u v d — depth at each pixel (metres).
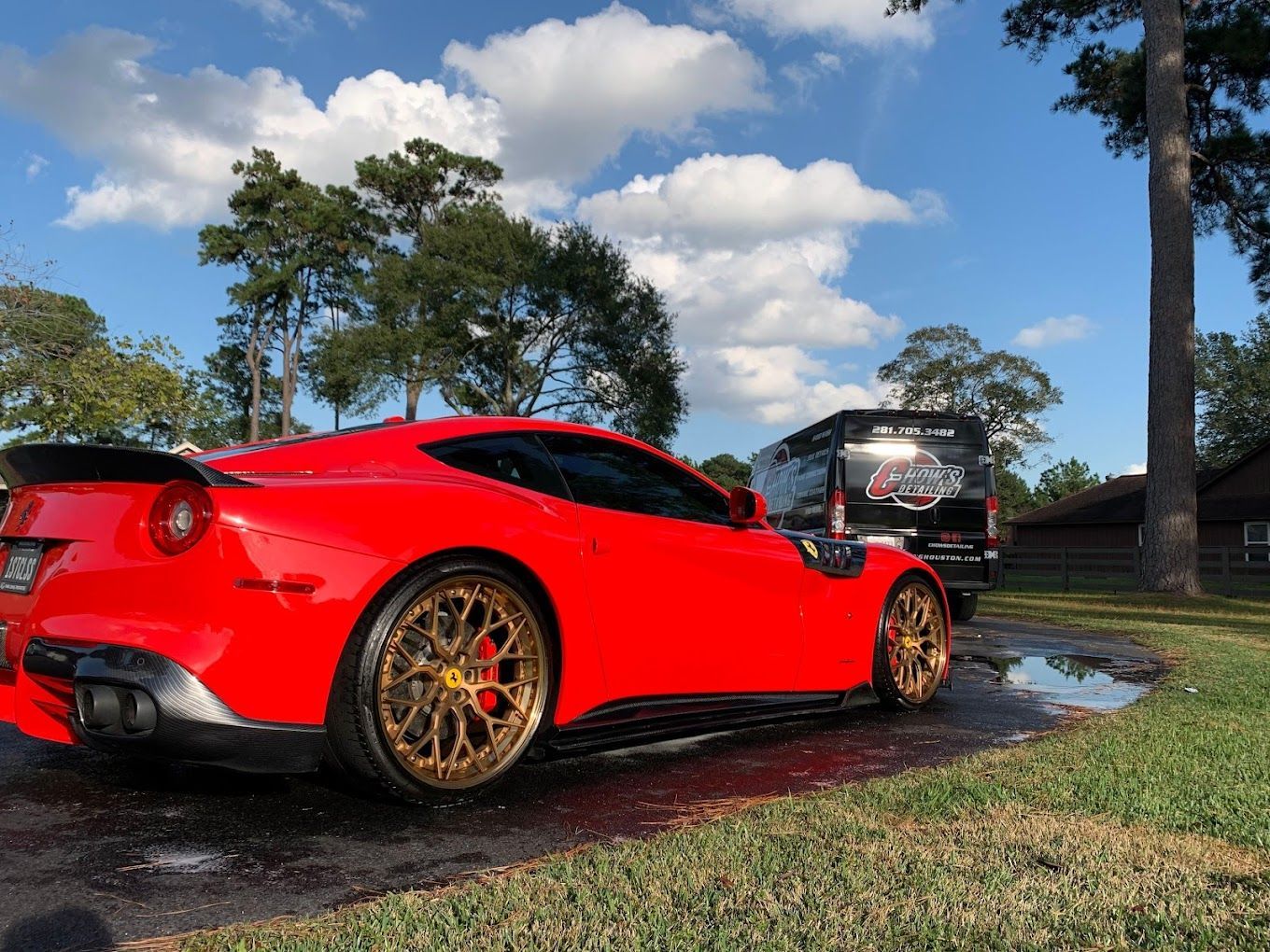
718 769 3.30
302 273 56.88
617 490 3.47
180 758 2.38
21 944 1.75
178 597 2.36
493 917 1.82
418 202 53.38
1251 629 9.84
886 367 63.81
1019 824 2.43
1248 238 23.70
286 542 2.43
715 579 3.63
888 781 2.91
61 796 2.77
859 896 1.92
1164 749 3.34
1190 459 17.33
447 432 3.16
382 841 2.41
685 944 1.70
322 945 1.70
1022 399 60.38
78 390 15.34
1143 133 23.38
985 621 10.56
